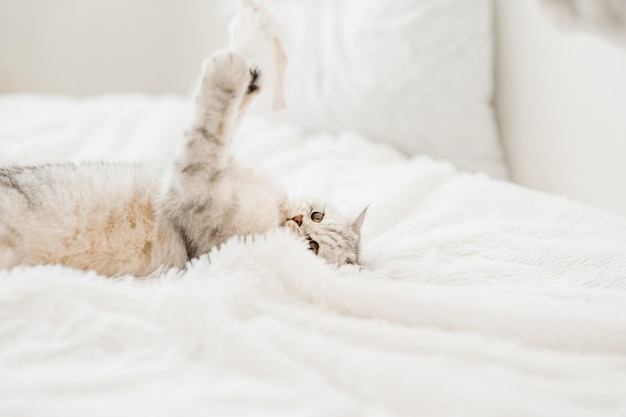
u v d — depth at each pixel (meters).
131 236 1.05
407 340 0.74
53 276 0.82
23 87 2.93
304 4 2.21
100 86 3.16
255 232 1.06
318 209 1.22
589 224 1.23
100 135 1.87
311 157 1.76
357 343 0.74
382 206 1.36
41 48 2.93
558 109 1.68
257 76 0.96
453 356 0.72
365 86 1.92
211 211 1.02
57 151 1.71
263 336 0.72
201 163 0.98
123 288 0.83
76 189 1.03
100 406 0.58
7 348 0.69
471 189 1.42
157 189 1.10
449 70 1.86
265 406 0.60
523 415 0.59
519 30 1.82
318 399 0.61
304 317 0.78
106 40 3.11
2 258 0.91
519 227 1.20
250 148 1.79
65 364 0.66
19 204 0.96
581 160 1.60
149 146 1.78
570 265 1.05
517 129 1.87
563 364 0.71
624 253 1.05
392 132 1.89
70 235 1.00
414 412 0.61
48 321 0.74
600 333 0.77
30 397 0.58
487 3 1.89
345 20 2.10
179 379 0.65
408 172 1.56
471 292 0.90
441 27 1.87
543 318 0.80
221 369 0.67
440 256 1.11
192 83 3.31
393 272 1.06
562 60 1.64
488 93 1.90
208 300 0.77
